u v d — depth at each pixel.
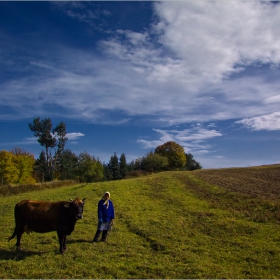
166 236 13.88
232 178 42.56
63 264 9.94
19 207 11.75
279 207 19.23
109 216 13.29
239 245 12.44
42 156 86.81
